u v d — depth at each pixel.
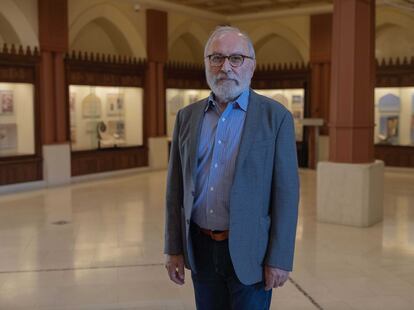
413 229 8.41
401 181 13.89
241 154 2.60
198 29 17.91
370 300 5.29
